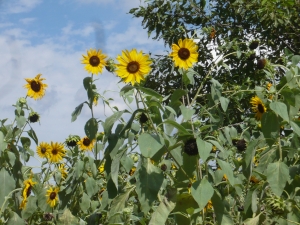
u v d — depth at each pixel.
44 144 2.78
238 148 2.52
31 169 2.68
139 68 1.69
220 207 1.67
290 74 2.03
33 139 2.55
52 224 2.45
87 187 2.32
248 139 2.55
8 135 2.44
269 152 1.94
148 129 1.79
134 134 1.80
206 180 1.57
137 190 1.60
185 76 2.03
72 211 2.43
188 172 1.70
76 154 2.78
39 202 2.49
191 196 1.67
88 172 2.61
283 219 1.73
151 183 1.60
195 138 1.63
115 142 1.74
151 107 1.78
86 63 2.09
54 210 2.51
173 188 1.64
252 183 2.22
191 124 1.78
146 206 1.58
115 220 1.72
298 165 1.92
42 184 2.62
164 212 1.59
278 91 1.99
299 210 1.73
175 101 1.94
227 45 2.73
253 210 1.79
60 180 2.67
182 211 1.68
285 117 1.78
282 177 1.73
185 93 1.93
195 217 1.68
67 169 2.84
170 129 1.89
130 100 2.06
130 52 1.69
